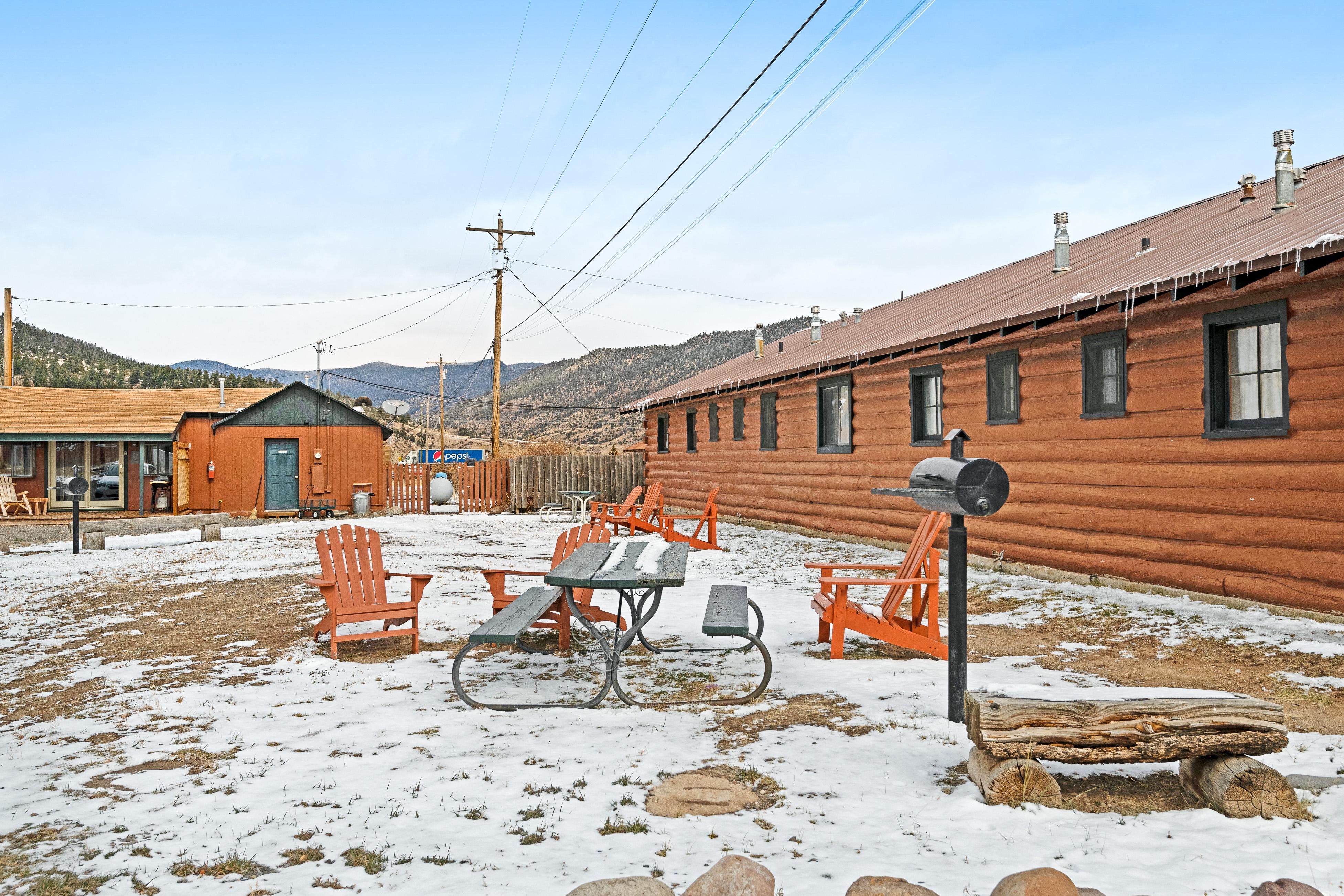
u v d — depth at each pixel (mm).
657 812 3828
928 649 6824
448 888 3104
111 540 18156
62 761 4719
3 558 15211
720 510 21266
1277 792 3705
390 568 12766
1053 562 10508
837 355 14445
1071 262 12586
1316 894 2732
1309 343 7352
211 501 26219
